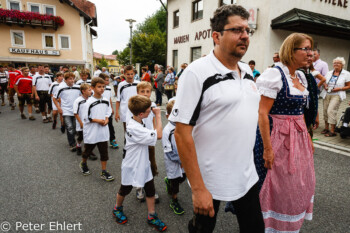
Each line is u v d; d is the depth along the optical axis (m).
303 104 1.85
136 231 2.31
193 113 1.19
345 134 4.91
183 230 2.34
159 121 2.56
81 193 3.05
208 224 1.46
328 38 10.37
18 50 21.97
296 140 1.82
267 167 1.83
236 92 1.25
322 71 5.38
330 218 2.49
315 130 5.93
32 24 21.41
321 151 4.49
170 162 2.54
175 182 2.57
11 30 21.70
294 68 1.86
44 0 22.16
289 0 8.93
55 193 3.04
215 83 1.21
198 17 13.35
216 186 1.33
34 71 10.45
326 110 5.48
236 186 1.35
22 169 3.80
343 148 4.62
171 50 16.39
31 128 6.59
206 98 1.21
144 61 30.47
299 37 1.76
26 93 7.64
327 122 5.52
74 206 2.75
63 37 23.23
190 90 1.19
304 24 7.98
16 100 12.55
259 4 9.02
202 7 12.82
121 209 2.48
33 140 5.43
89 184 3.31
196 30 13.41
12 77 9.35
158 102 10.59
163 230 2.31
